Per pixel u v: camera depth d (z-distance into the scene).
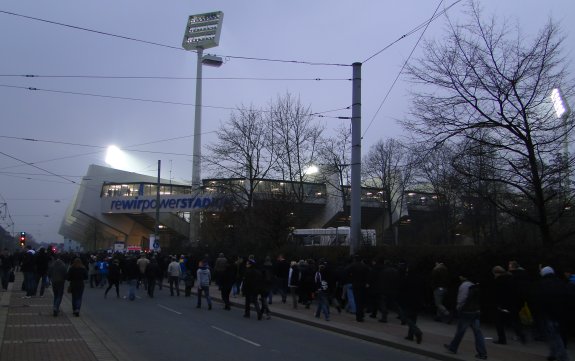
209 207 40.06
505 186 19.75
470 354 10.48
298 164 38.47
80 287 15.51
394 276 14.09
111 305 19.22
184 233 76.06
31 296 20.81
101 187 77.38
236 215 36.31
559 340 9.36
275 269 21.55
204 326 14.26
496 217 28.19
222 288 18.98
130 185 75.06
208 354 10.19
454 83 16.62
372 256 19.02
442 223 44.34
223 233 36.91
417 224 56.47
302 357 10.22
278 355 10.34
